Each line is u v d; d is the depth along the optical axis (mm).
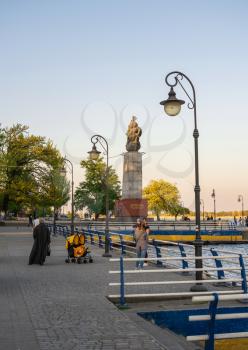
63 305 11227
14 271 18328
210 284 15258
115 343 7723
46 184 71000
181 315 10930
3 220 82938
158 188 110750
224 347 10070
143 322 9773
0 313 10211
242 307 11109
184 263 17922
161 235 54031
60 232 54094
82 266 20359
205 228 59531
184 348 8273
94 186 91812
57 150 72688
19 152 70750
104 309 10742
